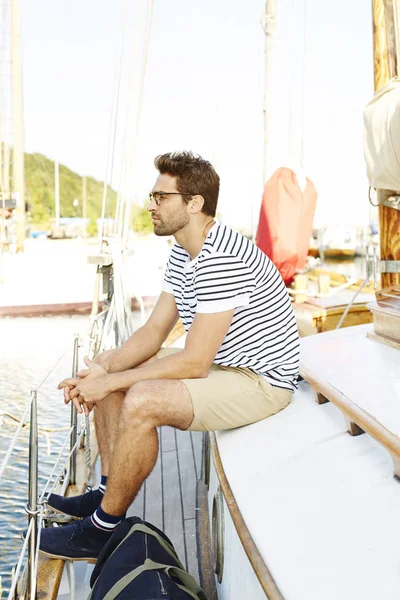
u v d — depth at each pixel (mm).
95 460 2980
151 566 1612
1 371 6762
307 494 1539
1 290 10148
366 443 1696
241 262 1984
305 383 2340
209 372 2078
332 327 4746
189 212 2041
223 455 1925
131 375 2023
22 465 4086
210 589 2117
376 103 2654
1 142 9875
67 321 9812
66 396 2062
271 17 7391
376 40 3008
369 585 1154
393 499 1396
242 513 1550
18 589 1924
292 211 5414
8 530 3311
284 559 1304
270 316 2092
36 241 14039
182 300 2207
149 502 2777
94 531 1926
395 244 3047
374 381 2057
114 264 3660
